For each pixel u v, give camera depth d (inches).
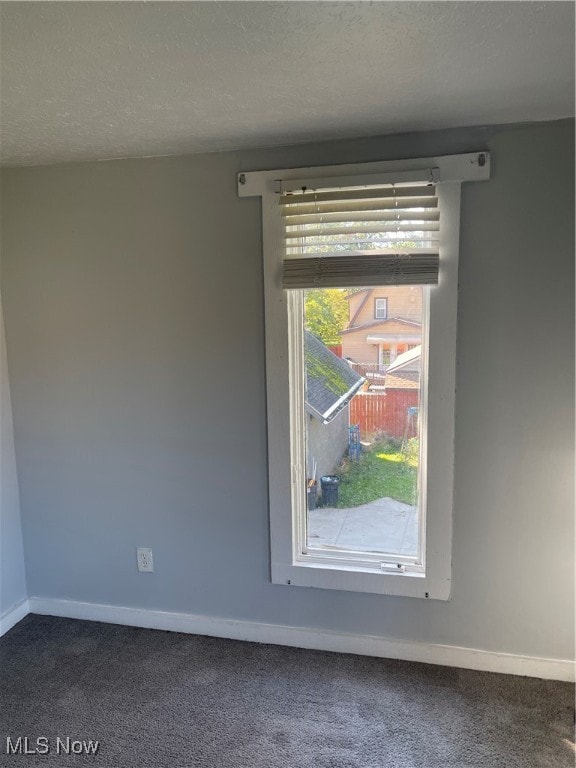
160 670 89.6
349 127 76.2
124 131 76.6
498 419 82.2
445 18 47.9
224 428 92.6
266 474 92.0
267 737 75.6
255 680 86.8
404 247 81.7
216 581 97.1
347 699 82.2
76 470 100.4
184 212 88.7
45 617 105.5
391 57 55.2
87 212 92.6
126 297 93.2
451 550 86.2
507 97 66.6
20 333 98.6
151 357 93.8
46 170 93.0
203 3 44.7
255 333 88.9
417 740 74.7
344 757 72.2
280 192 83.4
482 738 74.8
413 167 78.7
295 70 57.9
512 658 86.7
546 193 76.6
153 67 56.6
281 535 91.9
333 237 85.7
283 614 95.0
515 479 83.0
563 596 83.8
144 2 44.3
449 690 83.7
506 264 78.9
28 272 96.4
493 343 80.8
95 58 54.4
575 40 52.1
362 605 91.2
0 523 99.7
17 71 57.1
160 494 97.2
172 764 71.6
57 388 98.7
